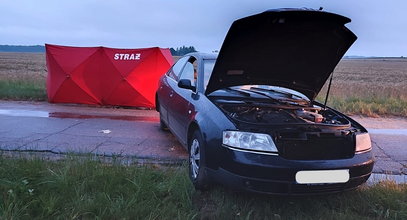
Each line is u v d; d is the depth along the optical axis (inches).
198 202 147.7
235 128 139.3
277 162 132.4
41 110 343.3
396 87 999.6
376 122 356.2
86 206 129.6
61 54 382.3
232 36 151.2
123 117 327.9
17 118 299.1
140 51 374.3
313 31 153.9
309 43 161.8
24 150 205.6
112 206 131.1
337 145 144.4
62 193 139.9
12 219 118.0
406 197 156.3
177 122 203.0
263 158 133.0
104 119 313.3
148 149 223.6
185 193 146.4
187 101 187.9
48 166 164.1
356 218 135.4
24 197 134.1
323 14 141.8
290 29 151.5
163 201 139.9
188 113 178.9
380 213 141.2
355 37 152.3
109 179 152.3
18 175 152.2
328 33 154.9
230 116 148.2
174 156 210.5
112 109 370.6
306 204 146.7
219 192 152.9
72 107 370.3
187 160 195.9
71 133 254.7
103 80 376.8
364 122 354.6
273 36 154.9
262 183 132.1
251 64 172.6
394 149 254.7
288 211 140.5
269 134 135.7
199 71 194.7
